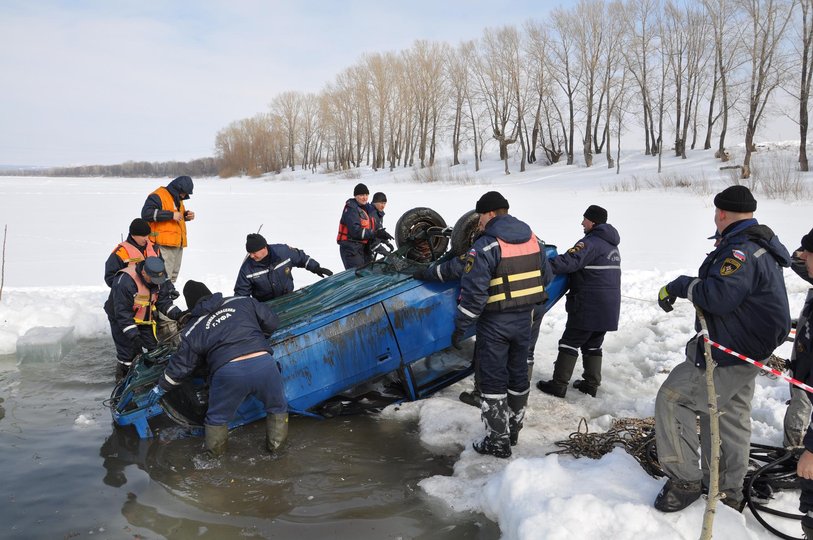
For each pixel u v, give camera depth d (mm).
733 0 34688
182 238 7398
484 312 4074
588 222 5055
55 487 3922
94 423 4910
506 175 47625
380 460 4277
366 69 65688
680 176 31703
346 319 4652
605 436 4234
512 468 3521
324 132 81062
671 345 6305
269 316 4375
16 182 55031
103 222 19797
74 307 7617
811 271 3242
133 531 3451
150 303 5516
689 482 3043
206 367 4461
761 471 3424
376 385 5180
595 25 43812
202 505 3723
